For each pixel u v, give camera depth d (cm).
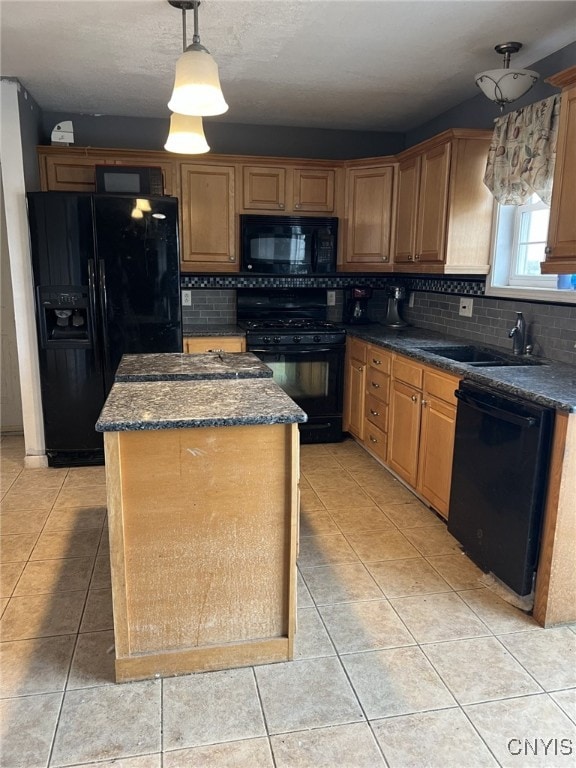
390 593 238
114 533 177
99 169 367
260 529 188
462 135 325
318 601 232
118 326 370
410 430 331
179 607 188
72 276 359
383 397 369
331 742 164
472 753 160
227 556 187
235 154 445
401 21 250
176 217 367
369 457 405
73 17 247
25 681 187
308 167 425
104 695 181
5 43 279
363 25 254
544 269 244
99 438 382
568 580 215
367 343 392
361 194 426
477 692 183
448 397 285
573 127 226
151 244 365
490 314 348
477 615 224
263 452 183
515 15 243
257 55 293
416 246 379
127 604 184
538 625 219
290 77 329
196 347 405
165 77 333
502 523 235
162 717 172
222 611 191
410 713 175
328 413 432
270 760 158
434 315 418
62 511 314
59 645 204
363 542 282
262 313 467
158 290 371
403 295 444
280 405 192
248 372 247
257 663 196
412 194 385
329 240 429
